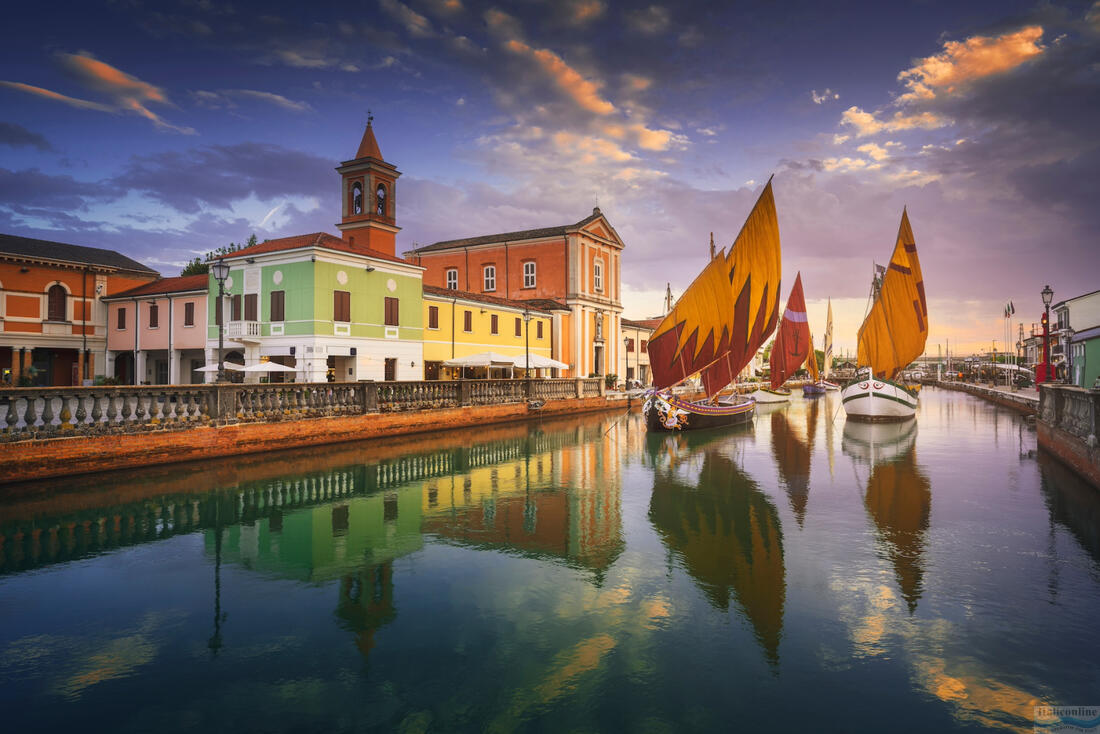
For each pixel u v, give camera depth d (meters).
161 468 18.56
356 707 6.31
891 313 41.94
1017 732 5.81
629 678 6.86
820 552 11.38
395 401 28.98
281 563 10.86
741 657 7.33
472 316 45.50
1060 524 13.15
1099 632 7.90
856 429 34.62
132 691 6.64
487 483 18.42
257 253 34.81
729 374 36.28
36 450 15.95
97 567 10.64
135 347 42.50
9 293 39.84
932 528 12.95
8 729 5.93
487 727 5.94
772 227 35.38
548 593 9.42
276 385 22.92
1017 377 68.12
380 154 44.69
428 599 9.19
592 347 58.34
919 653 7.39
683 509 15.01
